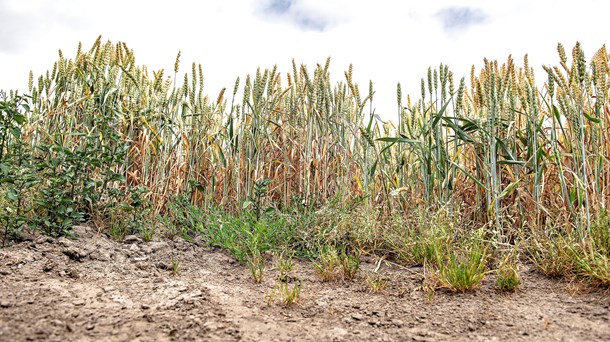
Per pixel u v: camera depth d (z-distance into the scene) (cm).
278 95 495
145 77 488
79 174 341
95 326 188
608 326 197
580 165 335
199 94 474
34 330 177
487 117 376
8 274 246
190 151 459
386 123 462
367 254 355
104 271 279
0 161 318
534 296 247
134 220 376
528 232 341
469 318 216
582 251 281
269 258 340
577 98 309
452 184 376
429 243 319
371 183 432
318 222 381
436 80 391
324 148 451
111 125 434
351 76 457
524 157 379
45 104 441
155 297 234
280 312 227
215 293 249
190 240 373
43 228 327
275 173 467
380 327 208
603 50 323
